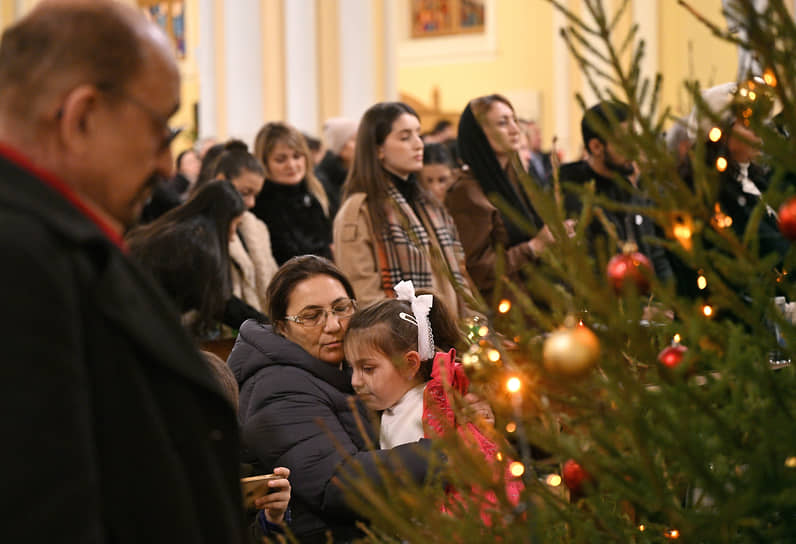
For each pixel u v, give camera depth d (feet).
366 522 8.95
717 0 30.96
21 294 3.76
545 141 60.49
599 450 5.02
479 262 14.20
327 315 9.94
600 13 4.98
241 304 14.33
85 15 4.29
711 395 4.67
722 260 4.85
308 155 18.35
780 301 6.32
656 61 45.68
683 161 8.57
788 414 4.58
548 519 5.04
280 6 37.99
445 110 63.87
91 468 3.80
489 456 6.76
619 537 5.04
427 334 9.05
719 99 8.09
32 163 4.26
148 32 4.42
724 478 4.66
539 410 5.23
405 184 14.57
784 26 4.67
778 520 4.93
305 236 18.10
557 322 4.93
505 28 62.13
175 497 4.11
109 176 4.35
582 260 4.67
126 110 4.32
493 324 5.36
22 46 4.29
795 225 4.66
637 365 5.41
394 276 13.94
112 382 4.06
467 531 4.81
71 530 3.68
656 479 4.52
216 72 40.11
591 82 5.09
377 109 14.51
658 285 4.89
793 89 4.72
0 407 3.67
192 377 4.33
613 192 14.62
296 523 9.18
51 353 3.76
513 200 14.61
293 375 9.64
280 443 9.28
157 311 4.42
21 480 3.63
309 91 37.63
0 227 3.85
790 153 4.81
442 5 63.98
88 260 4.14
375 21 37.60
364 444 9.53
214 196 14.26
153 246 13.75
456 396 5.97
